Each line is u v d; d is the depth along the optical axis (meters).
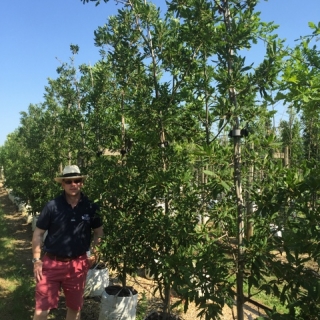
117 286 4.44
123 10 4.02
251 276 2.39
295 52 2.73
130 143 4.43
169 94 3.63
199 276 2.38
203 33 2.90
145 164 3.71
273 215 2.54
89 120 5.39
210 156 2.46
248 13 2.69
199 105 3.55
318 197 2.21
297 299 2.19
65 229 3.55
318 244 2.13
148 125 3.65
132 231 3.53
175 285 2.56
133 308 4.12
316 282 2.11
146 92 3.78
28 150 12.23
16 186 13.16
